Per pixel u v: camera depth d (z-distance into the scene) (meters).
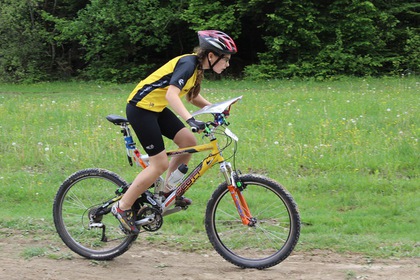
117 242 5.43
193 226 6.45
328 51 21.61
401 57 22.00
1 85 22.55
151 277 4.98
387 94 14.62
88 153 9.02
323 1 22.38
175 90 4.75
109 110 12.98
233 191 5.02
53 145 9.75
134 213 5.20
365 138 9.52
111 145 9.41
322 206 7.06
